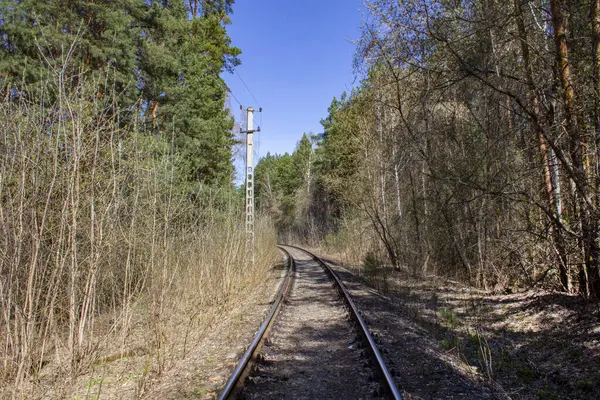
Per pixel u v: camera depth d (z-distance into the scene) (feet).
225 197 55.36
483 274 41.47
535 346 23.50
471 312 32.35
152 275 23.61
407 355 21.68
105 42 43.52
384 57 36.17
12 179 19.13
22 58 37.52
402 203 61.21
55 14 40.47
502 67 30.09
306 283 52.80
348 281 52.90
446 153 42.65
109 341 23.41
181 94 59.16
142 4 50.70
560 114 27.84
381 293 43.91
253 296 43.50
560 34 26.05
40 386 17.94
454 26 30.22
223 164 80.18
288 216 220.43
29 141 19.29
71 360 18.11
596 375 18.17
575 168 24.20
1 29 37.73
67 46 37.73
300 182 201.26
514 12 27.35
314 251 133.69
